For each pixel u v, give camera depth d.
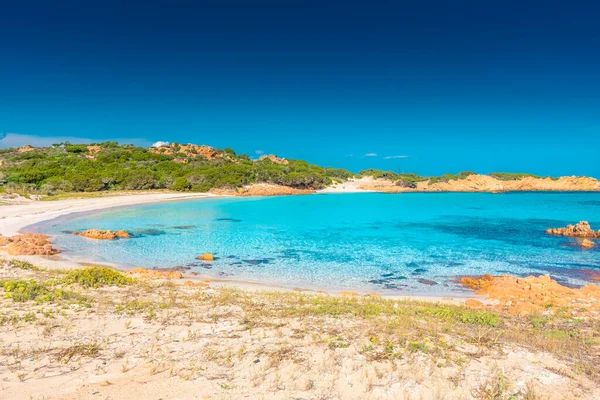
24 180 64.81
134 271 17.62
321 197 79.50
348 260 21.66
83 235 28.66
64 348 6.70
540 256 22.84
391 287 16.48
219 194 76.31
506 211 51.44
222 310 10.15
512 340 8.24
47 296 9.98
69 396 5.00
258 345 7.24
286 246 25.78
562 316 11.46
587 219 41.88
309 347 7.16
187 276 17.72
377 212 49.81
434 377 5.93
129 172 76.25
